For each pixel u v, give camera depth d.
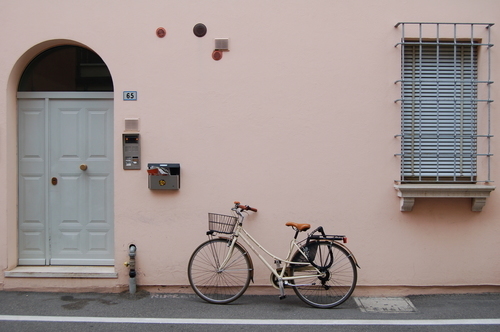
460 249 5.03
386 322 4.23
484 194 4.88
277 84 4.98
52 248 5.24
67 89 5.25
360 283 5.01
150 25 4.96
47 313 4.39
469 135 5.07
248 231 5.01
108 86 5.25
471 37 4.97
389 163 4.99
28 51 4.98
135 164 4.97
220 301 4.71
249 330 4.02
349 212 4.99
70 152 5.23
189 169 4.99
